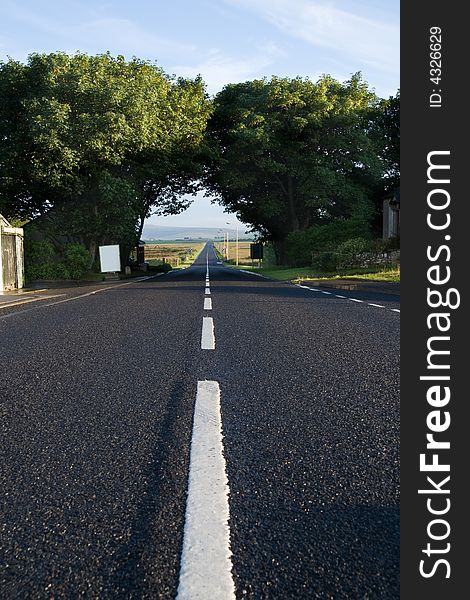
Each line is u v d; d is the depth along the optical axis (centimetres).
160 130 3152
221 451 268
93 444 279
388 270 2388
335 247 3262
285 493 219
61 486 226
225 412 339
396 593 153
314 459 258
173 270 5694
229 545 177
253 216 4797
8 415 334
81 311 1013
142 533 185
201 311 985
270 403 360
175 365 488
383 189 4381
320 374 450
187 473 239
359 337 656
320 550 175
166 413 337
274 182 4316
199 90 3825
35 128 2472
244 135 3719
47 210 3034
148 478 233
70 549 175
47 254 2675
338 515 200
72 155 2550
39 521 195
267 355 537
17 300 1345
